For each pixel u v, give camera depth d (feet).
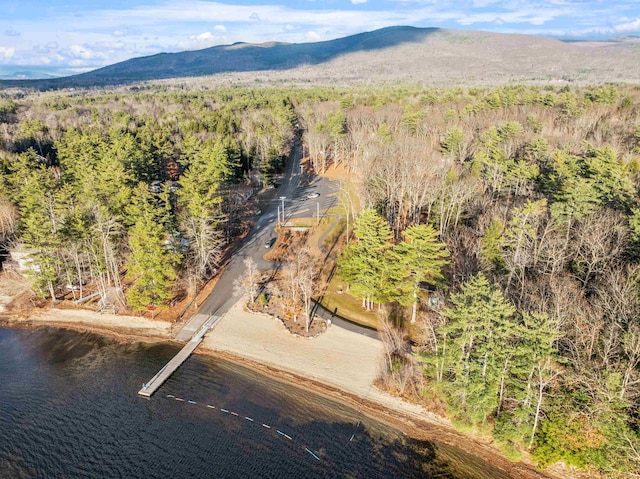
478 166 286.25
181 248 242.78
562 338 148.15
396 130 406.62
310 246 274.57
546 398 142.31
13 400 168.14
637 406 134.21
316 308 216.54
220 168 299.38
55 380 179.01
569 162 257.75
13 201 275.59
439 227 251.60
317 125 434.71
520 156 312.29
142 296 207.92
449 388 150.51
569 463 132.36
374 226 198.18
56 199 240.73
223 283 239.50
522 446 141.08
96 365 187.52
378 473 136.77
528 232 188.75
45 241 214.90
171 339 201.87
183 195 253.85
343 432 151.94
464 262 203.92
